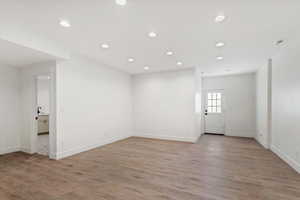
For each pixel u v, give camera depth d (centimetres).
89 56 391
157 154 380
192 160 339
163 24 228
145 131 586
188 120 512
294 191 214
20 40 249
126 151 404
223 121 635
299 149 272
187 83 512
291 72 301
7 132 394
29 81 398
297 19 211
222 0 173
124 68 514
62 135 350
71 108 371
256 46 314
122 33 259
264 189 220
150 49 335
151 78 575
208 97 662
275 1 173
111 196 205
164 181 245
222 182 241
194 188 224
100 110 456
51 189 222
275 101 383
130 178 256
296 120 282
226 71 557
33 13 201
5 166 306
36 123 402
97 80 445
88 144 414
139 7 187
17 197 203
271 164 313
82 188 225
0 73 383
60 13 201
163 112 553
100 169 291
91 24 229
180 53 360
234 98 612
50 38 281
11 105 402
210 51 345
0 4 180
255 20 214
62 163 320
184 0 173
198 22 222
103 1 175
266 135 433
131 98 609
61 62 349
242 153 388
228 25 229
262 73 472
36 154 382
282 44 302
